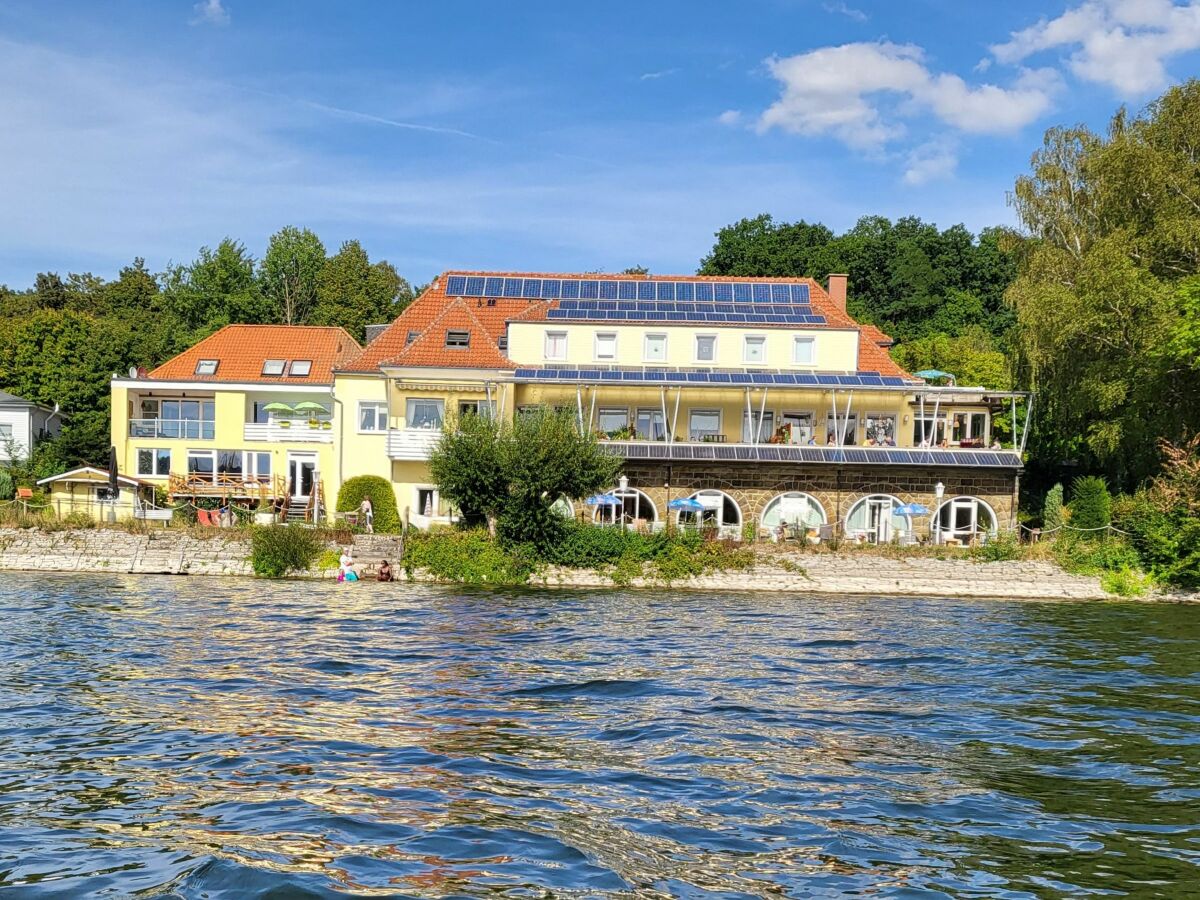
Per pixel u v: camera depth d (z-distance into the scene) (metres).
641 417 54.56
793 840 11.57
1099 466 58.34
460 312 54.25
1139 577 43.84
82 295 104.44
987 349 83.50
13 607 31.86
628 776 14.10
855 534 49.19
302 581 41.88
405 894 9.75
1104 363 51.00
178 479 52.62
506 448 43.41
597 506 50.53
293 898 9.62
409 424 52.81
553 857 10.82
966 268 100.00
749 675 22.55
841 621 32.97
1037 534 47.72
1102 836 11.89
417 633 27.94
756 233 103.94
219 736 16.03
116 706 18.19
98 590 36.81
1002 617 35.44
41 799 12.76
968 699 20.23
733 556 43.84
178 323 86.81
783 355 55.50
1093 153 55.72
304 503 53.19
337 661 23.16
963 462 50.00
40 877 10.18
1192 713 19.12
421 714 17.91
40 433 63.50
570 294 59.72
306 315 94.50
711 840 11.52
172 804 12.56
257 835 11.41
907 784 14.00
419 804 12.61
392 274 104.19
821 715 18.47
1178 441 48.97
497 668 22.75
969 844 11.54
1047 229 58.81
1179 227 48.53
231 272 89.06
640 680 21.59
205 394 55.16
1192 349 44.03
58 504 48.41
